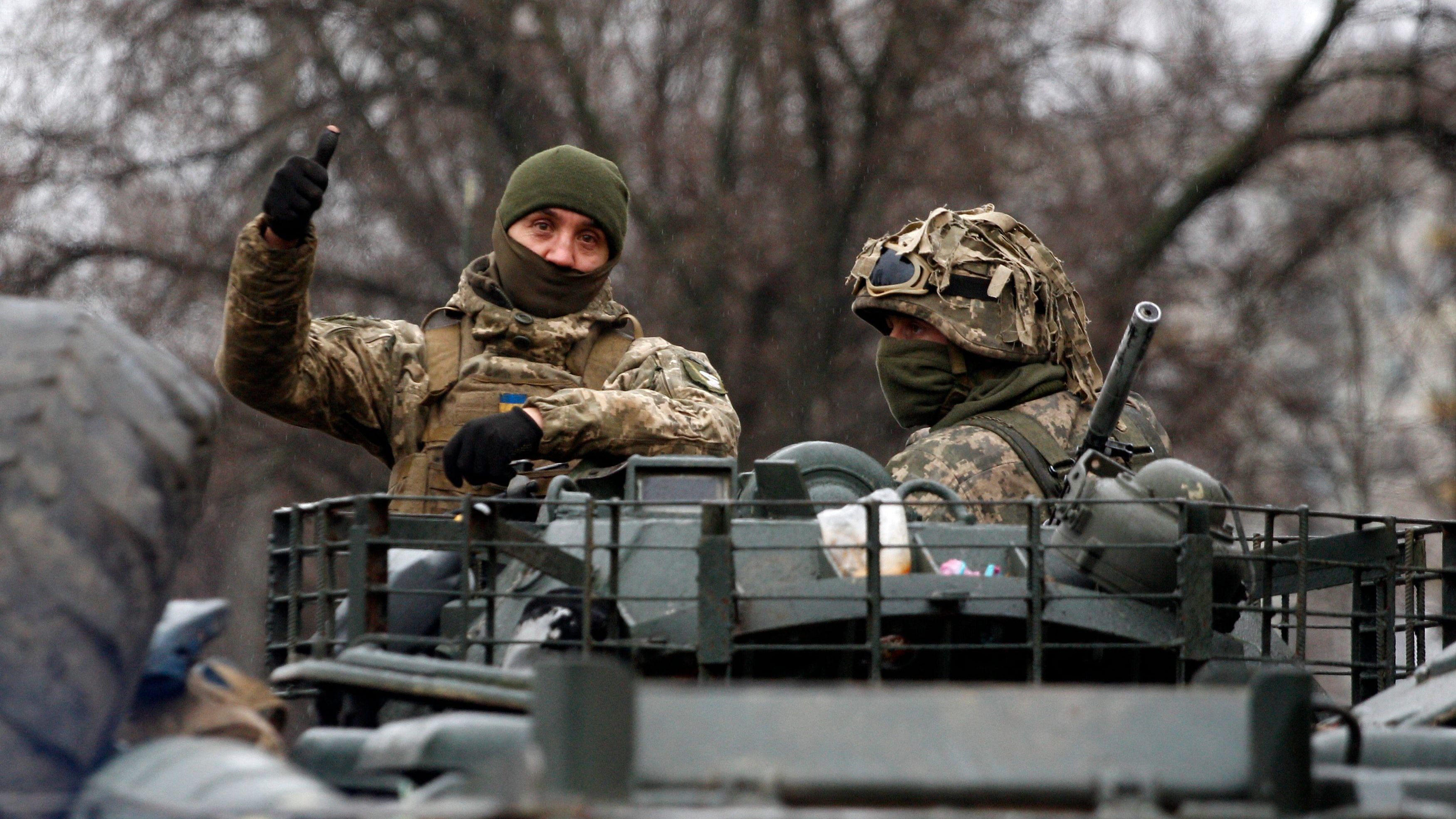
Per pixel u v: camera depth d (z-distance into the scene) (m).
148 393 11.38
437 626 18.83
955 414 24.19
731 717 8.94
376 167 78.50
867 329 77.38
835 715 8.98
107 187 74.75
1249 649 18.02
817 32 77.56
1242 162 77.94
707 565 15.64
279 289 21.84
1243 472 79.19
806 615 16.16
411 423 23.88
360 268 79.50
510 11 78.62
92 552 10.74
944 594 16.00
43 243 74.56
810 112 78.25
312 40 78.94
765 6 78.06
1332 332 92.88
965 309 24.20
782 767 8.85
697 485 18.53
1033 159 79.44
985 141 77.62
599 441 21.38
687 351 24.20
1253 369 78.19
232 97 77.44
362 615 16.30
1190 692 9.22
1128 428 24.41
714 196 77.06
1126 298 76.94
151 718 13.60
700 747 8.88
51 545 10.66
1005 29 78.69
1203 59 78.88
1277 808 8.97
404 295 78.62
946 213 25.05
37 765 10.24
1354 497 90.25
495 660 17.42
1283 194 83.69
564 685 8.38
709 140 78.69
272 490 76.38
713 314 76.12
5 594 10.51
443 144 79.44
